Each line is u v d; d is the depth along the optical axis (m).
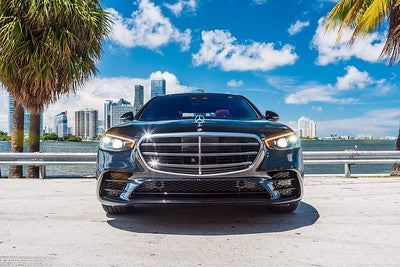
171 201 3.11
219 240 2.94
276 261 2.44
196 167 3.13
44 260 2.46
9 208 4.30
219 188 3.17
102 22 8.88
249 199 3.13
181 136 3.16
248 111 4.33
